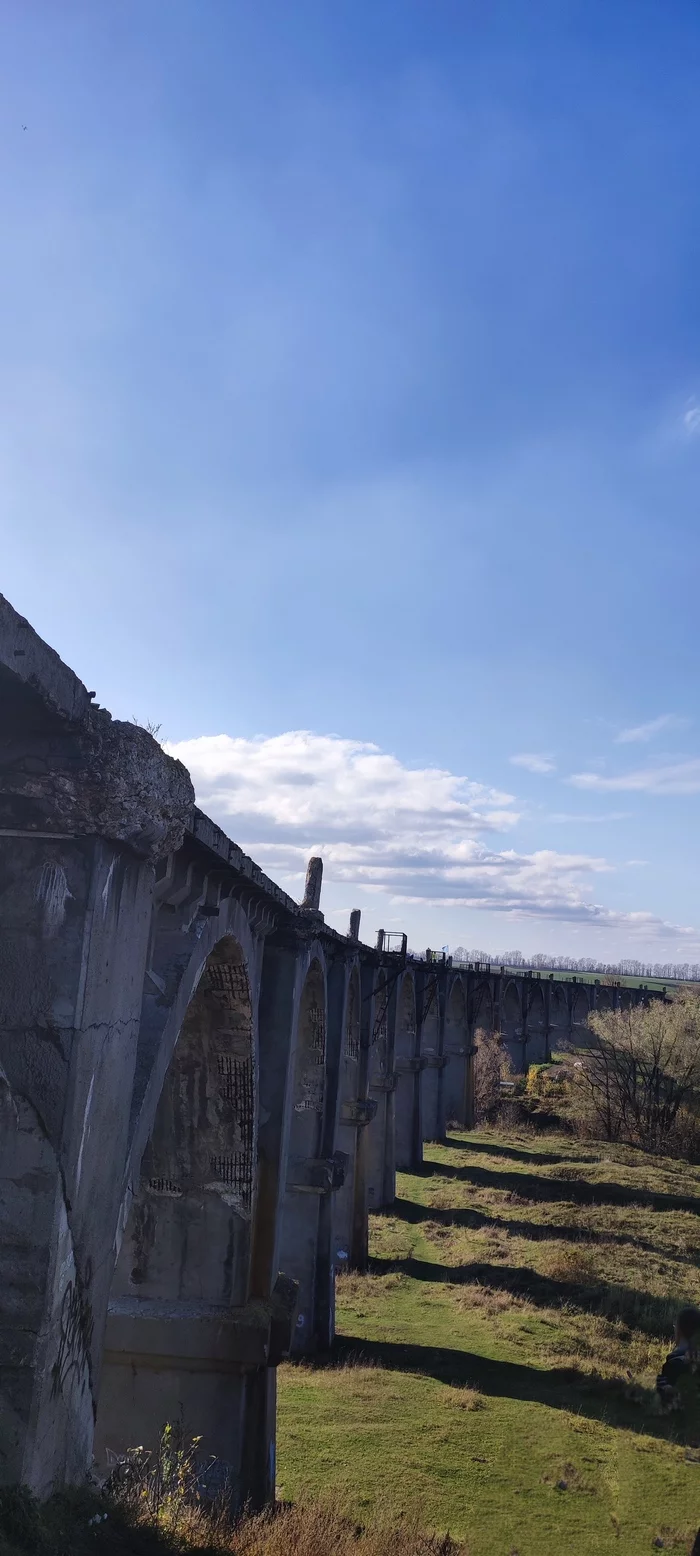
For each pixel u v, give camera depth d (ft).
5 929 17.54
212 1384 42.98
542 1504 48.42
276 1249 46.78
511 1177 136.36
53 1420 17.79
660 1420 59.11
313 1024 70.44
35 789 17.42
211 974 40.88
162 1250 44.62
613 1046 177.47
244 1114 43.65
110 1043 19.48
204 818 27.53
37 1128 17.01
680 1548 44.62
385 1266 94.27
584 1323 76.69
